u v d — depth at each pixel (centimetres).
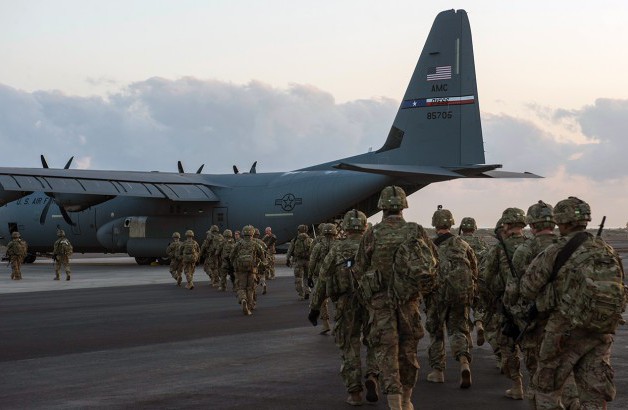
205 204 3866
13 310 1802
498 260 857
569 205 600
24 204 4428
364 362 1067
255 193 3791
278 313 1728
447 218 924
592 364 587
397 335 723
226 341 1279
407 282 708
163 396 839
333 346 1220
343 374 804
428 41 3466
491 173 3347
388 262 720
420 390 878
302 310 1791
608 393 581
